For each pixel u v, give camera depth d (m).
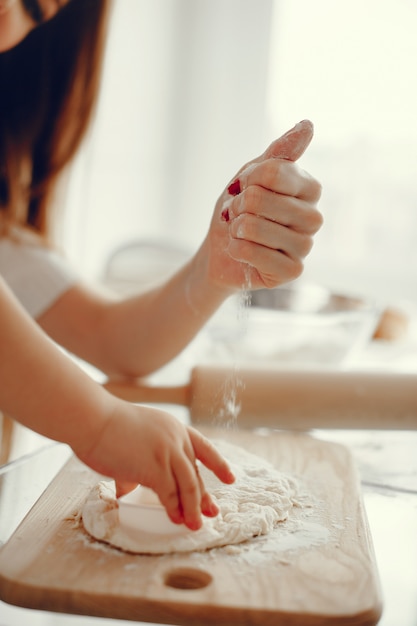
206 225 2.43
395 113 2.22
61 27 1.02
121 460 0.52
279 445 0.77
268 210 0.60
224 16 2.34
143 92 2.35
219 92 2.38
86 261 2.27
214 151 2.40
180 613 0.44
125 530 0.52
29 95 1.05
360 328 1.06
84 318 1.00
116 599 0.45
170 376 1.02
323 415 0.82
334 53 2.26
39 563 0.49
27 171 1.09
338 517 0.58
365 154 2.25
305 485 0.65
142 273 1.62
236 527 0.53
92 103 1.09
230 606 0.44
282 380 0.82
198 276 0.82
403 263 2.26
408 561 0.54
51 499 0.60
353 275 2.27
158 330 0.90
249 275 0.69
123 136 2.32
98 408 0.53
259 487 0.60
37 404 0.53
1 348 0.53
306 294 1.20
